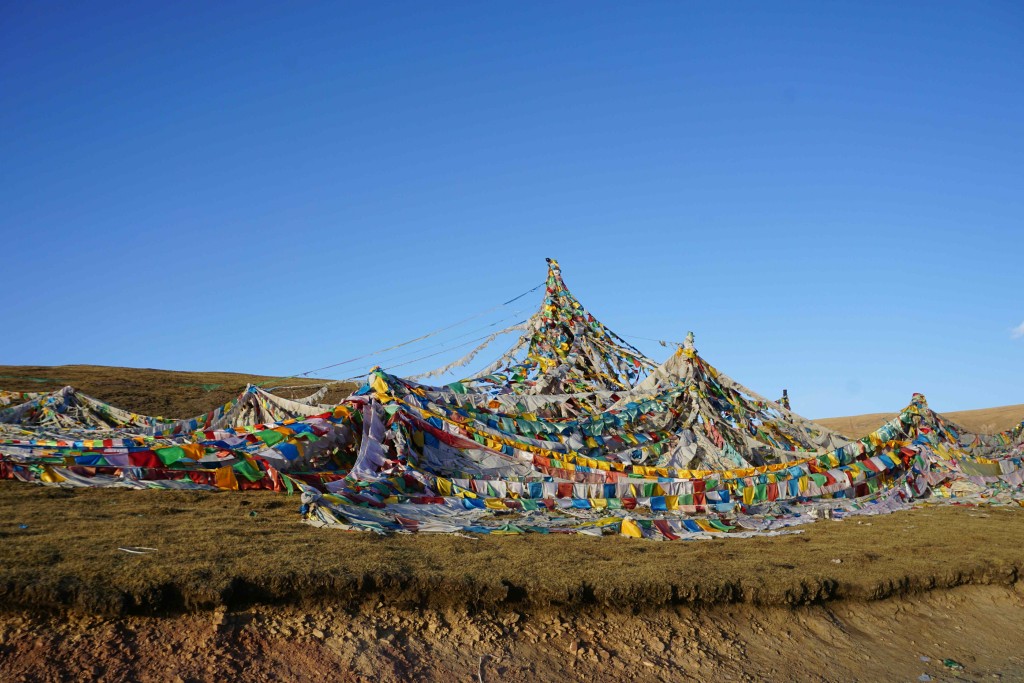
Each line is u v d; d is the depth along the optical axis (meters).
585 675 13.15
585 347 37.19
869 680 14.33
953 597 18.31
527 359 36.66
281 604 13.13
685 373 33.28
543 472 26.17
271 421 31.52
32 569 12.55
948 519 25.36
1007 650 16.52
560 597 14.48
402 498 21.77
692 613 15.30
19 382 55.22
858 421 70.06
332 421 26.14
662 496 24.97
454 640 13.32
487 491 23.89
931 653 15.88
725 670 13.84
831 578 16.94
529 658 13.29
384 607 13.63
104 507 18.95
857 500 28.03
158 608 12.30
